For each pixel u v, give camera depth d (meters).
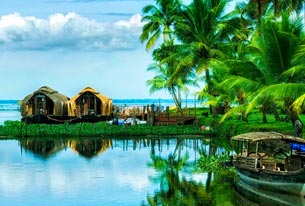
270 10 44.75
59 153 36.62
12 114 112.50
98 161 32.44
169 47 54.94
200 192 22.45
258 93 30.23
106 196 21.69
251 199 20.95
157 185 24.08
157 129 49.97
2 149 39.12
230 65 36.28
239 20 49.47
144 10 62.09
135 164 31.06
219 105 59.53
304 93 27.56
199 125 54.19
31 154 36.00
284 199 20.91
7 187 23.72
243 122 45.72
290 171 20.72
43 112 59.03
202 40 50.66
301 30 30.89
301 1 36.75
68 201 20.78
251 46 31.95
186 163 31.33
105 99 65.62
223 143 42.84
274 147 27.83
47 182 24.95
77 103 62.78
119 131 49.41
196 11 50.38
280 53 29.97
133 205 20.03
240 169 23.78
